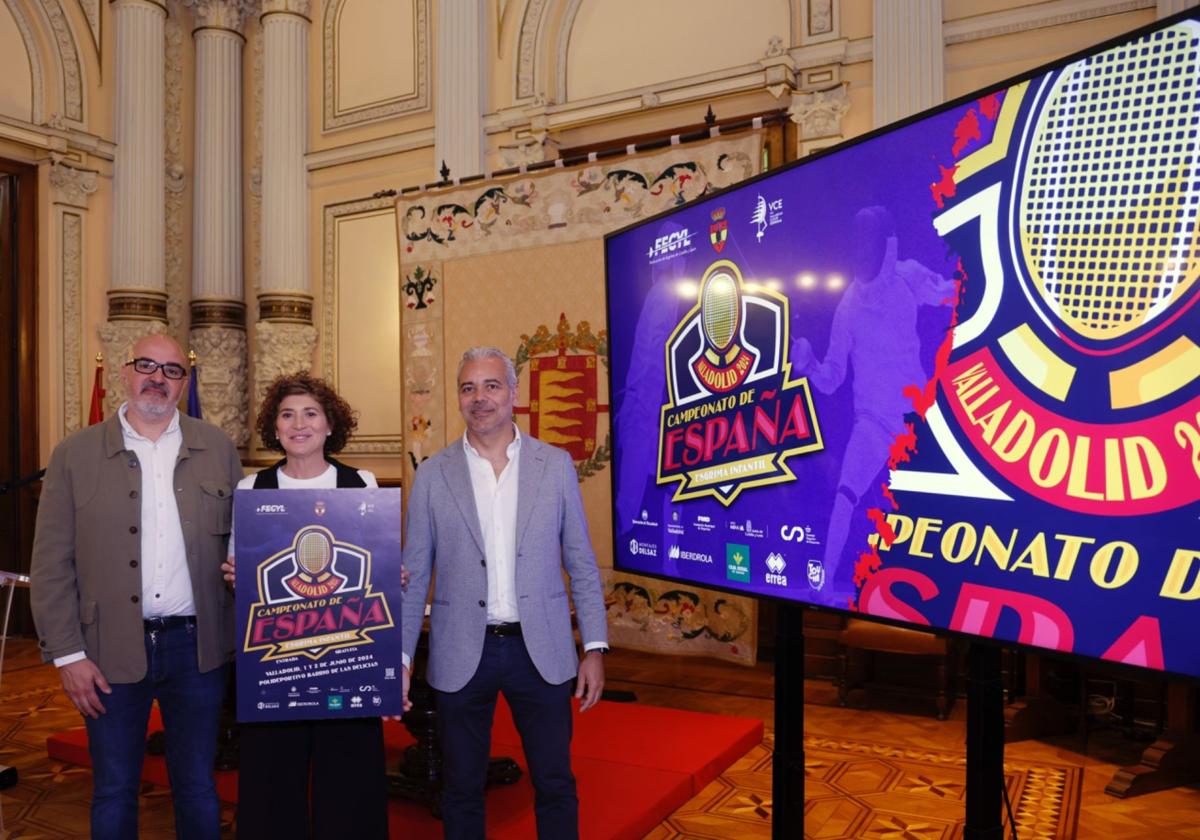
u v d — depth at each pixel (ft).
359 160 24.63
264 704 7.11
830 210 7.57
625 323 10.39
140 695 7.79
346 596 7.29
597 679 7.93
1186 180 5.13
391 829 9.86
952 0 17.71
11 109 23.12
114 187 24.84
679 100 20.02
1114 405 5.45
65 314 23.90
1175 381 5.16
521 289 18.07
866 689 15.96
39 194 23.73
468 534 7.73
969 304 6.37
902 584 6.84
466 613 7.63
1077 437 5.65
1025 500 5.96
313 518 7.27
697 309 9.21
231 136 26.12
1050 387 5.82
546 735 7.66
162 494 8.00
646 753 12.24
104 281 24.91
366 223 24.56
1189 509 5.08
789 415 7.97
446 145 22.66
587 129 21.79
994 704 6.37
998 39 17.33
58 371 23.68
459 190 18.89
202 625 7.90
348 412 8.42
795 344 7.93
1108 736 14.07
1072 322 5.69
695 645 15.52
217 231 25.90
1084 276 5.63
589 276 17.29
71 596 7.68
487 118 22.41
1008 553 6.05
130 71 24.77
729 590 8.63
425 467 8.10
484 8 22.66
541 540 7.75
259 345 24.89
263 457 25.93
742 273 8.57
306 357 25.11
